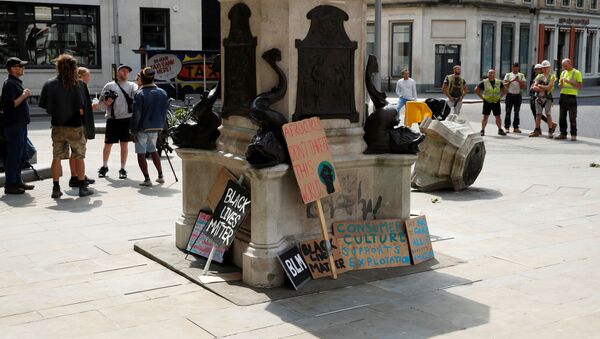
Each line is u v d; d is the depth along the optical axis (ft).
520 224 26.89
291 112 19.30
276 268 18.81
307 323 16.30
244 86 20.21
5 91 31.96
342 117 20.27
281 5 19.01
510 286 19.16
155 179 37.19
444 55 134.10
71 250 22.89
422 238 21.52
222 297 18.07
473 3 132.77
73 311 17.15
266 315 16.79
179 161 44.21
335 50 19.86
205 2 118.62
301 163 18.83
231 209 20.01
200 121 21.86
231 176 20.45
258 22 19.43
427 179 33.94
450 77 60.70
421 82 133.18
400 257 20.90
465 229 26.02
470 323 16.38
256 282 18.78
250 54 19.84
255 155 18.39
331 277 19.56
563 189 34.45
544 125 71.56
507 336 15.57
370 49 136.46
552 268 20.90
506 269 20.77
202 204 22.35
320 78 19.67
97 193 33.06
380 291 18.60
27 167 36.99
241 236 20.27
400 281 19.47
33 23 92.48
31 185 34.14
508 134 61.57
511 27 144.87
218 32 120.47
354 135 20.58
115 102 36.94
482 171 40.55
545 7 152.97
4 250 22.82
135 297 18.20
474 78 135.64
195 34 104.53
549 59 158.10
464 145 33.17
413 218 21.52
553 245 23.63
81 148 31.81
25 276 20.03
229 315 16.79
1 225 26.40
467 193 33.53
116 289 18.85
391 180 21.26
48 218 27.66
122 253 22.57
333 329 15.96
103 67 97.91
